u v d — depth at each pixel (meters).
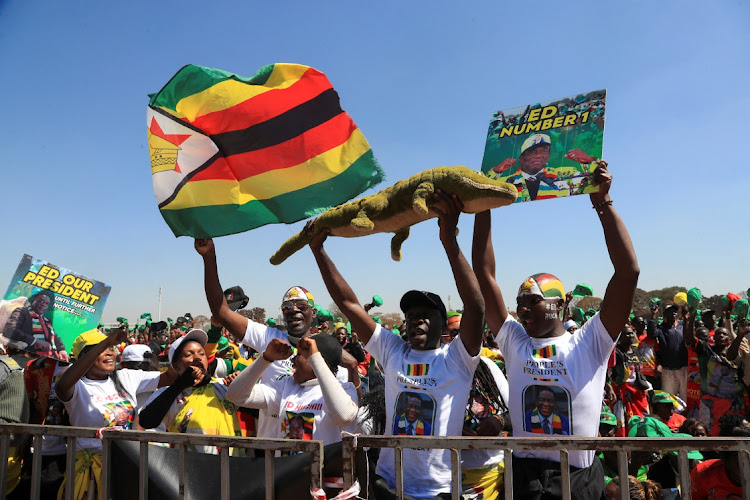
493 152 4.10
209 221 4.56
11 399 3.95
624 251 3.43
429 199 3.48
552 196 3.77
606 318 3.47
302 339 3.82
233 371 8.48
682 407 9.84
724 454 4.07
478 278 4.02
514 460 3.55
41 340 4.76
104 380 4.52
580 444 2.73
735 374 8.97
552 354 3.60
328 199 4.39
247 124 4.61
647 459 5.14
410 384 3.62
